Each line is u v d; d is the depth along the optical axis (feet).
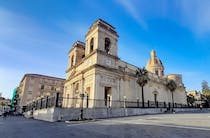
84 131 30.58
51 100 69.15
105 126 37.76
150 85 140.26
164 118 54.54
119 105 97.86
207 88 226.58
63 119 61.31
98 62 94.94
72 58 134.51
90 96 90.63
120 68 111.65
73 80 117.29
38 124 48.91
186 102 187.52
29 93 198.18
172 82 164.35
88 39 111.65
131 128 32.27
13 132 31.22
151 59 208.33
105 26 108.17
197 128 28.55
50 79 218.79
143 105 107.96
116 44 111.75
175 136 22.17
